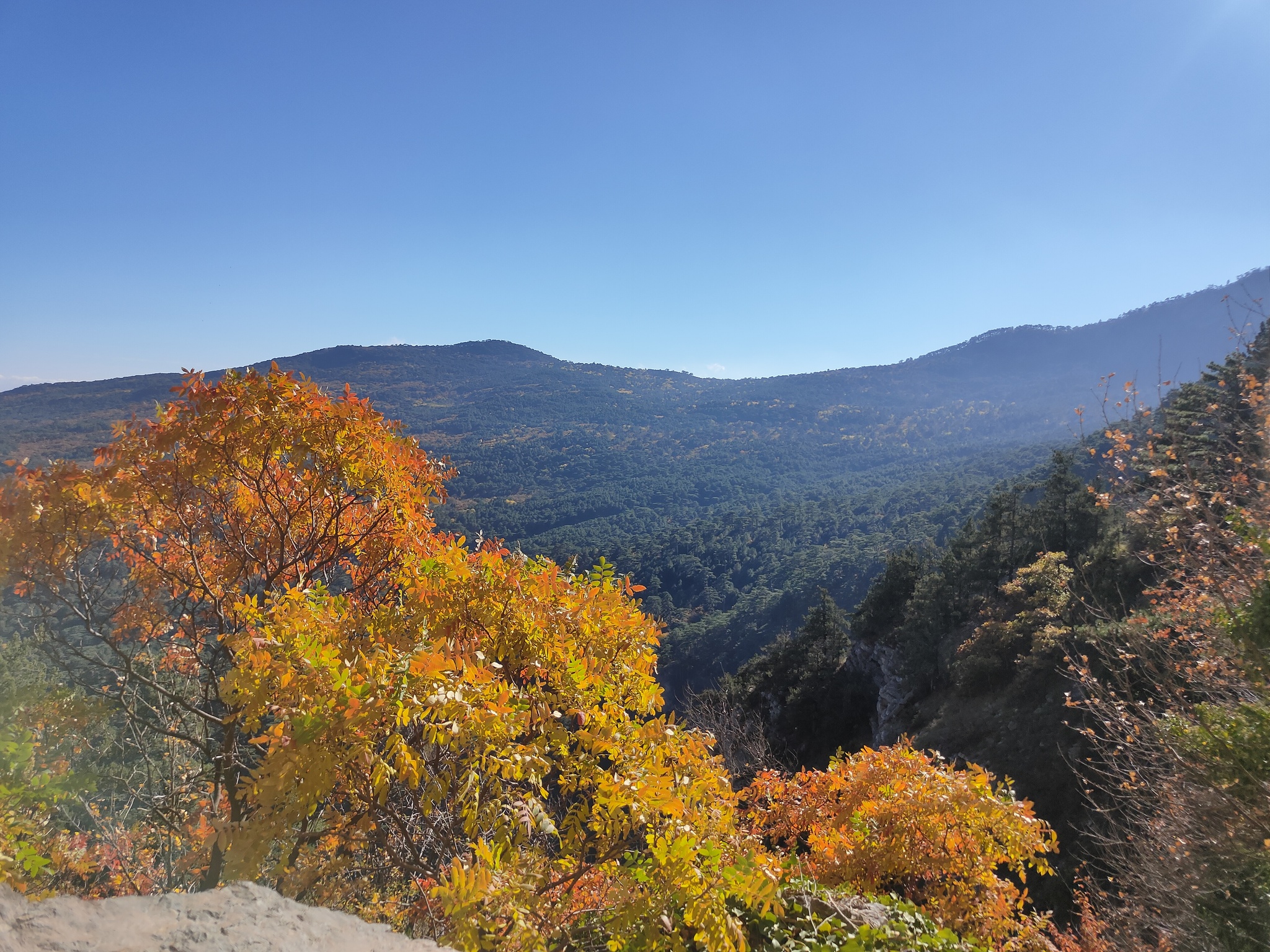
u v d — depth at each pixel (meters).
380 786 2.66
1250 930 4.40
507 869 2.88
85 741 4.30
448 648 3.18
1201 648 5.58
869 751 5.98
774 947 3.36
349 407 4.67
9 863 2.53
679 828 3.08
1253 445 5.37
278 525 4.76
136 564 4.85
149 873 4.76
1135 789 5.88
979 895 5.05
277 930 2.06
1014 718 18.38
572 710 3.66
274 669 2.88
